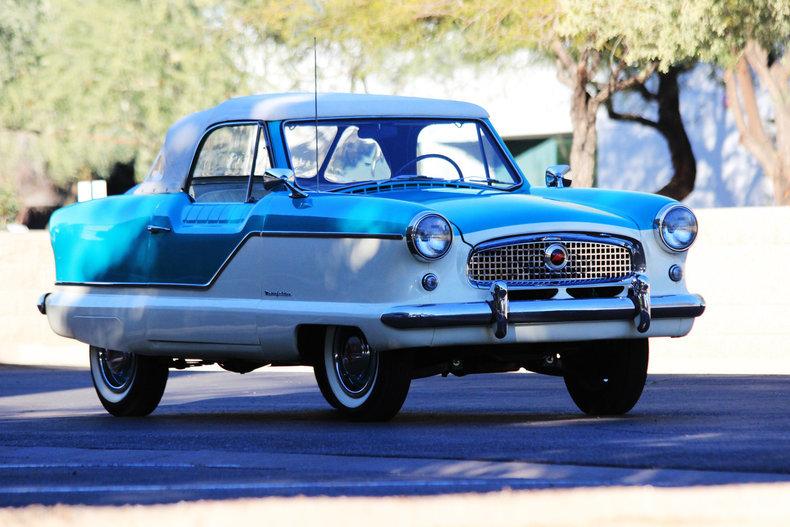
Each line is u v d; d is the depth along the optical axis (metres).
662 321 19.52
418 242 18.16
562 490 12.38
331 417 21.61
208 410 24.42
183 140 22.41
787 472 13.38
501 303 18.38
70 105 57.12
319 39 49.78
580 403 20.97
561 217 19.05
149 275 21.91
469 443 16.64
